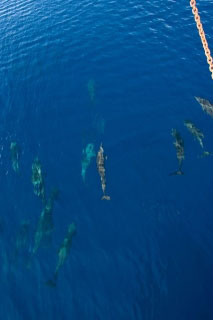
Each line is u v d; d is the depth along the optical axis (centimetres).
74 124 1942
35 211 1591
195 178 1605
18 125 1991
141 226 1478
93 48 2439
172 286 1283
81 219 1532
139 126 1873
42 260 1412
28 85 2239
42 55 2459
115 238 1453
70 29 2658
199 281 1283
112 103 2023
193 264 1334
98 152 1716
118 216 1525
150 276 1321
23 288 1336
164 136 1802
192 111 1892
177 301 1241
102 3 2897
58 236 1484
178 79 2100
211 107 1867
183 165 1659
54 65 2358
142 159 1717
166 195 1569
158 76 2145
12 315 1265
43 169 1742
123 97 2048
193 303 1229
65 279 1347
